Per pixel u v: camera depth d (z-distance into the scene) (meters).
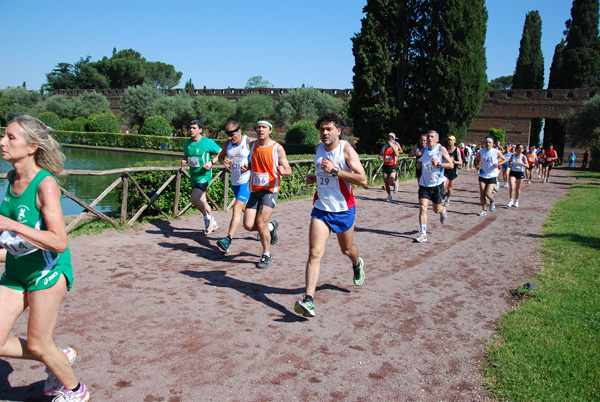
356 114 26.00
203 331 3.96
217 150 7.15
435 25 24.89
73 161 29.77
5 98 58.88
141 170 7.95
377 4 24.23
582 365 3.43
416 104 26.28
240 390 3.09
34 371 3.25
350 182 4.22
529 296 5.04
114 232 7.40
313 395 3.07
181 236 7.41
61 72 97.31
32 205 2.55
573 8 41.69
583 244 7.42
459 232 8.59
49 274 2.57
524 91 37.88
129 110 53.25
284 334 3.97
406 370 3.45
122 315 4.21
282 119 47.81
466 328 4.22
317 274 4.23
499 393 3.11
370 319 4.37
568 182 20.89
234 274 5.57
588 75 40.88
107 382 3.11
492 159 10.30
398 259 6.57
